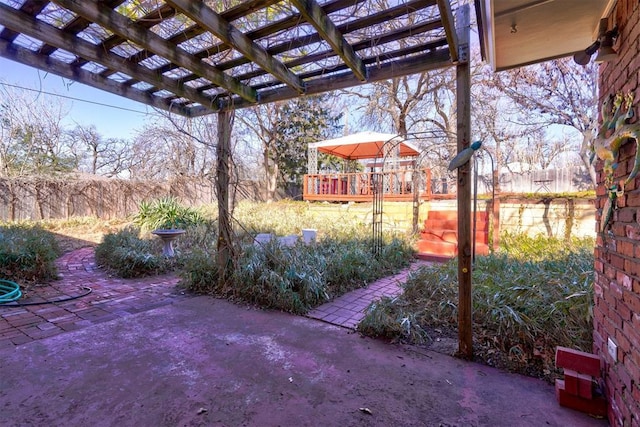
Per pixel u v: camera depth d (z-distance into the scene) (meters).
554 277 2.95
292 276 3.59
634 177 1.39
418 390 2.00
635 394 1.38
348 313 3.30
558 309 2.45
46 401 1.84
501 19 1.91
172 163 12.47
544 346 2.33
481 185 10.48
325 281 3.91
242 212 9.64
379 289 4.15
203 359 2.35
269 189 14.11
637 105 1.38
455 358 2.39
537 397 1.93
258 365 2.28
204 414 1.76
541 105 6.62
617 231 1.60
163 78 2.98
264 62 2.51
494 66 2.54
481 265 3.76
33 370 2.17
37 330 2.82
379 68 2.72
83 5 1.83
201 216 8.62
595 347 1.93
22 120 11.16
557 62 6.10
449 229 6.61
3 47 2.26
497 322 2.57
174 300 3.69
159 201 8.72
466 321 2.36
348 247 5.32
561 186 9.62
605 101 1.77
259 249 4.10
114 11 1.99
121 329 2.86
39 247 4.61
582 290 2.55
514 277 3.07
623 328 1.52
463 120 2.32
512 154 15.29
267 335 2.77
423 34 2.34
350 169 13.32
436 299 3.16
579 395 1.79
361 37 2.35
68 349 2.47
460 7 2.29
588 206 6.38
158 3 1.99
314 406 1.84
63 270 5.00
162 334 2.77
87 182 9.84
